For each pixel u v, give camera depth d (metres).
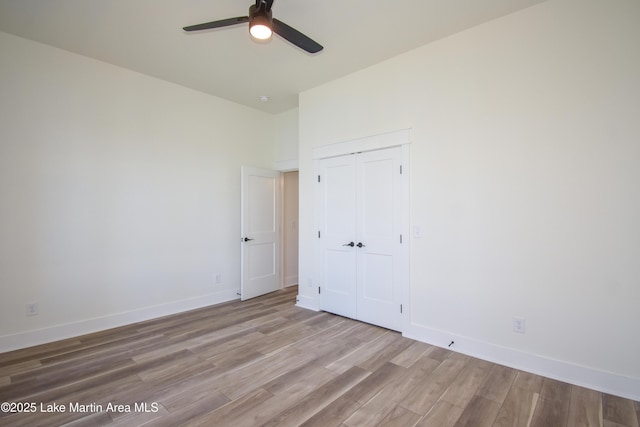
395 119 3.29
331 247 3.92
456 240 2.86
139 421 1.88
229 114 4.59
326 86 3.95
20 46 2.94
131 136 3.62
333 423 1.87
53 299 3.10
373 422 1.88
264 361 2.65
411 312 3.16
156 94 3.82
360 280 3.63
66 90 3.18
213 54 3.25
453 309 2.88
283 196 5.32
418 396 2.15
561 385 2.29
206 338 3.15
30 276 2.98
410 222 3.17
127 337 3.18
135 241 3.64
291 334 3.26
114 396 2.14
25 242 2.96
